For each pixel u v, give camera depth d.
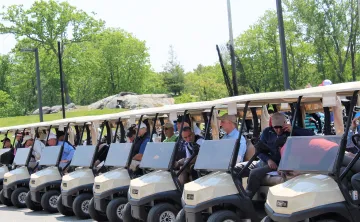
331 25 38.78
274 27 44.84
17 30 69.56
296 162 7.80
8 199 16.33
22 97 81.12
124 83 81.50
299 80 42.44
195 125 12.21
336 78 39.91
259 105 10.23
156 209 9.59
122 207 11.00
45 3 70.38
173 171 9.83
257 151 8.79
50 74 73.19
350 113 7.45
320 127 11.70
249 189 8.65
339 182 7.23
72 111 59.53
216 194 8.45
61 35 71.69
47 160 14.38
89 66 74.94
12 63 87.44
